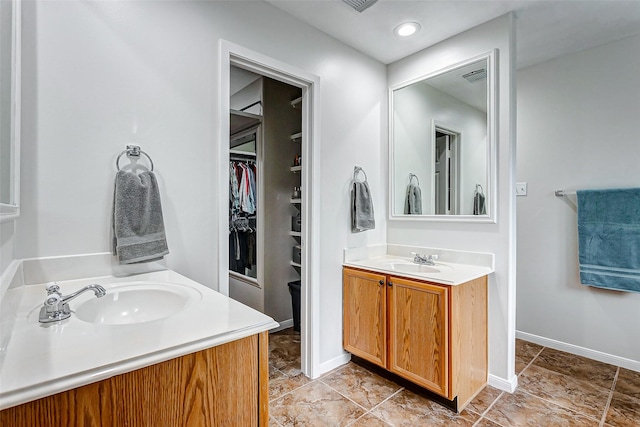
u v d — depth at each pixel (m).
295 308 3.05
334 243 2.36
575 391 2.02
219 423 0.80
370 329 2.21
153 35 1.51
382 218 2.74
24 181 1.18
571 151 2.56
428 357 1.88
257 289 3.12
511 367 2.07
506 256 2.07
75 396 0.62
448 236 2.37
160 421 0.72
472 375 1.95
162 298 1.21
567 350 2.58
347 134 2.44
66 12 1.28
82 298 1.08
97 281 1.28
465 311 1.89
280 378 2.20
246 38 1.84
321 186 2.27
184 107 1.60
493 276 2.12
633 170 2.29
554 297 2.65
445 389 1.80
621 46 2.33
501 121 2.09
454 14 2.05
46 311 0.87
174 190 1.56
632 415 1.77
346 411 1.83
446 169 2.38
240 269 3.40
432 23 2.15
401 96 2.66
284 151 3.21
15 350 0.69
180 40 1.59
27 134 1.19
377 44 2.42
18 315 0.90
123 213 1.34
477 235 2.21
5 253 0.93
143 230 1.39
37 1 1.21
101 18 1.37
